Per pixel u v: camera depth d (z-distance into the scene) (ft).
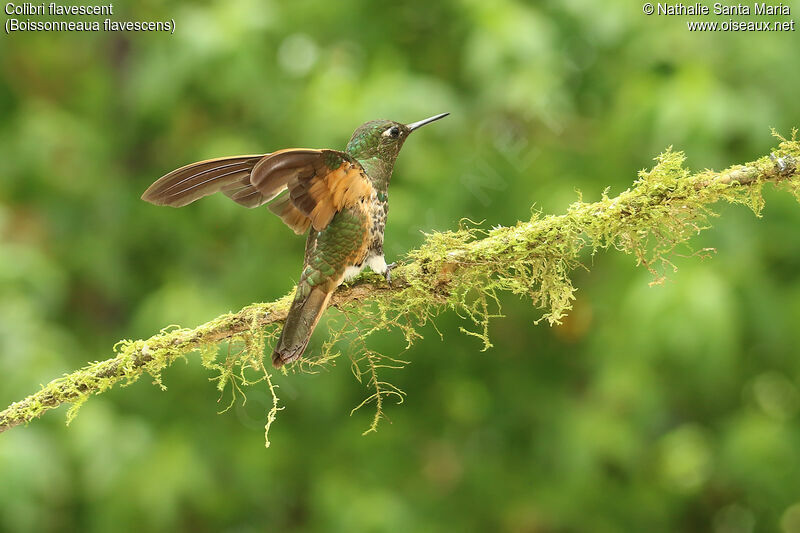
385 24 42.55
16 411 18.81
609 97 41.47
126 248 44.88
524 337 45.27
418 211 39.32
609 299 39.37
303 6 42.55
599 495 42.27
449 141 41.65
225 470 40.93
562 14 40.04
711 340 34.42
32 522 34.65
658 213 19.16
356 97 37.93
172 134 45.65
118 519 37.09
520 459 44.01
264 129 43.14
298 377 39.93
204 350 19.57
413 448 43.68
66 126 43.47
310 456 42.63
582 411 41.16
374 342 40.27
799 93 38.17
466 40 40.91
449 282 20.20
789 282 40.27
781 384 45.19
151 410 41.39
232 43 39.27
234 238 44.73
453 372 44.01
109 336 44.68
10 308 37.83
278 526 44.21
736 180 18.84
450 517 42.04
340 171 18.75
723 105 35.53
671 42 37.76
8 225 43.60
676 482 45.60
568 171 41.34
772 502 41.75
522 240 19.72
